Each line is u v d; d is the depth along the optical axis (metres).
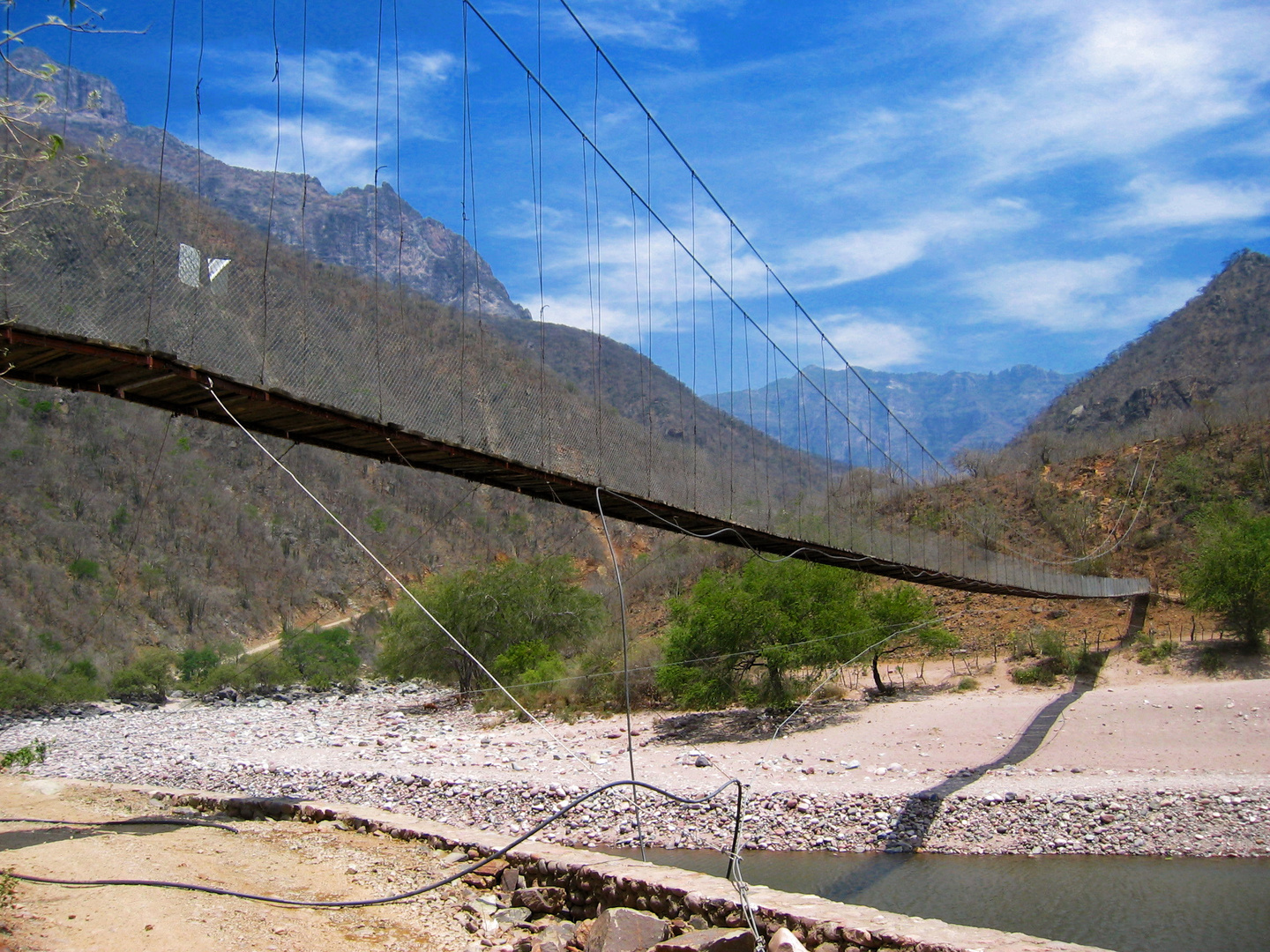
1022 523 50.28
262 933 6.62
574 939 6.64
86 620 52.88
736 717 27.45
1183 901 12.66
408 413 9.88
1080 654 31.84
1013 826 16.52
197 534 64.62
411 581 68.50
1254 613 28.91
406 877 8.29
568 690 33.50
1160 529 44.50
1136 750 20.50
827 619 27.19
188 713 41.19
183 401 8.61
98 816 13.09
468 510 78.94
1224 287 101.75
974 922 12.16
